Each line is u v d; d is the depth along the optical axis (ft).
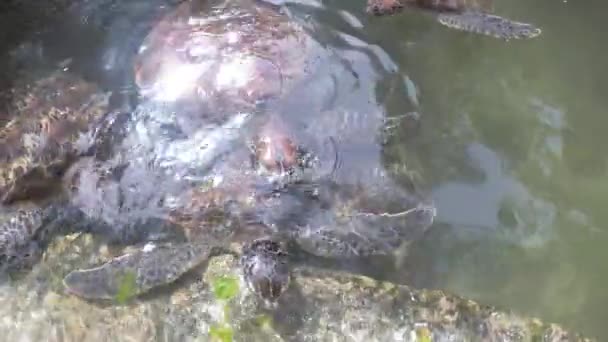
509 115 8.78
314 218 7.64
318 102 8.29
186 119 8.10
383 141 8.32
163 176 7.87
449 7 8.89
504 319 7.22
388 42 9.16
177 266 7.34
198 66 8.29
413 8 9.04
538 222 8.07
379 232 7.69
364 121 8.36
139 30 9.16
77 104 8.44
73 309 7.13
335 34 9.11
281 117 8.02
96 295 7.17
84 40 9.11
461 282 7.59
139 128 8.19
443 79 8.98
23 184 7.89
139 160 8.00
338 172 7.91
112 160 8.07
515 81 9.04
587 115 8.82
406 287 7.39
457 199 8.14
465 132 8.62
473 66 9.14
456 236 7.88
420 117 8.66
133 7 9.37
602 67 9.15
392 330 7.07
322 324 7.08
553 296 7.59
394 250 7.64
